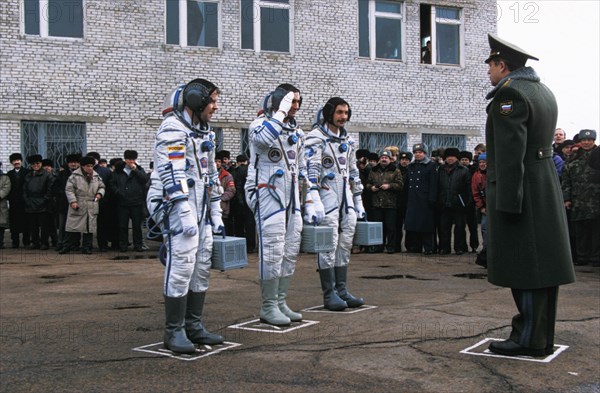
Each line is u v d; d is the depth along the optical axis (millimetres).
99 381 4254
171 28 16391
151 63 16109
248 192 5918
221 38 16766
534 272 4617
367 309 6543
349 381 4234
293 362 4648
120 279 8922
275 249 5801
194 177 5016
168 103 4973
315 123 6691
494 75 4855
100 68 15664
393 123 18578
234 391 4047
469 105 19484
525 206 4629
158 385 4164
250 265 10320
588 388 4133
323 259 6539
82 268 10156
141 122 16047
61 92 15367
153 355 4855
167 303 4941
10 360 4746
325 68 17828
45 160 13266
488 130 4773
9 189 13203
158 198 4965
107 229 12898
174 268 4875
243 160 12867
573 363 4641
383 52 18625
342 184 6605
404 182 12344
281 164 5836
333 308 6492
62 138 15477
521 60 4762
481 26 19609
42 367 4570
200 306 5184
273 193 5793
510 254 4684
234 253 5250
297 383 4195
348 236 6645
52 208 13000
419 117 18875
